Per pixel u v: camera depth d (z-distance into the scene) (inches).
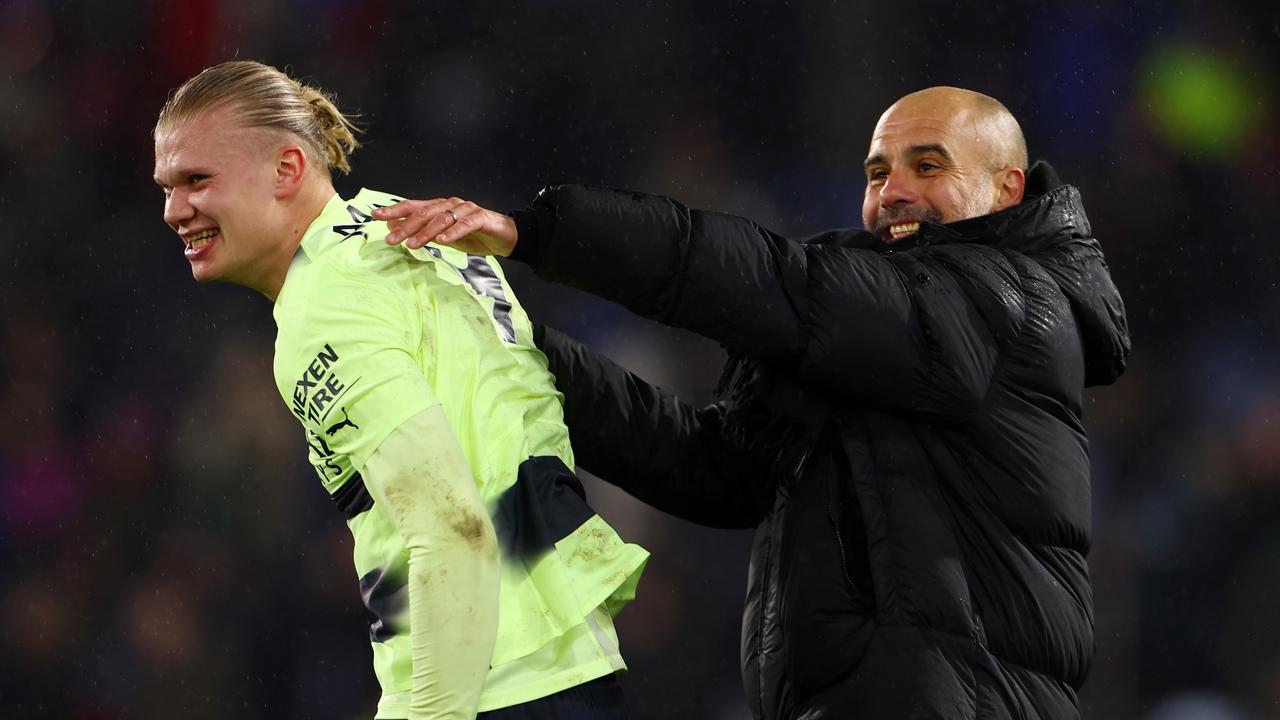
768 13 1220.5
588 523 316.2
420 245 313.3
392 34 1217.4
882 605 359.6
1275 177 1172.5
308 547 1066.7
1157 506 1076.5
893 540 362.0
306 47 1211.9
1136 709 1018.1
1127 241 1171.9
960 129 421.4
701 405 1090.1
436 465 289.9
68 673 1050.7
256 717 1026.1
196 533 1082.1
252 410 1122.7
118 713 1039.6
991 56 1210.0
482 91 1218.6
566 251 336.8
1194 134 1183.6
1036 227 399.9
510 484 309.4
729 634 998.4
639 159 1221.1
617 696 316.5
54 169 1189.7
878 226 428.8
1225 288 1159.6
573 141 1219.9
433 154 1208.8
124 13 1204.5
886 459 368.2
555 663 305.3
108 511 1098.7
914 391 364.2
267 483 1092.5
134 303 1168.2
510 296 341.1
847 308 356.8
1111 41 1196.5
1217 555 1051.9
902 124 425.7
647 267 343.0
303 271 309.7
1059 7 1204.5
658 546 1003.9
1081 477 380.8
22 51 1202.6
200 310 1162.0
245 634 1043.9
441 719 285.0
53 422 1131.3
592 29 1224.8
